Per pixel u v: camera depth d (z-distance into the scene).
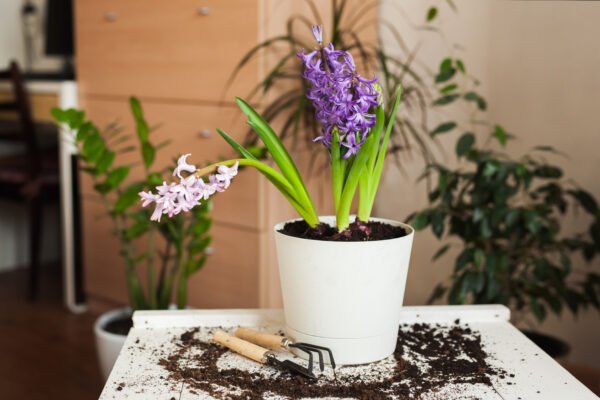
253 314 1.06
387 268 0.87
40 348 2.36
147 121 2.24
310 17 2.02
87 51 2.42
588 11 1.88
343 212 0.91
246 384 0.84
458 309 1.08
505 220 1.58
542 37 1.97
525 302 1.78
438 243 2.23
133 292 1.78
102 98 2.40
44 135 3.30
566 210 1.82
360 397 0.81
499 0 2.03
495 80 2.06
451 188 1.71
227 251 2.08
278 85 1.92
